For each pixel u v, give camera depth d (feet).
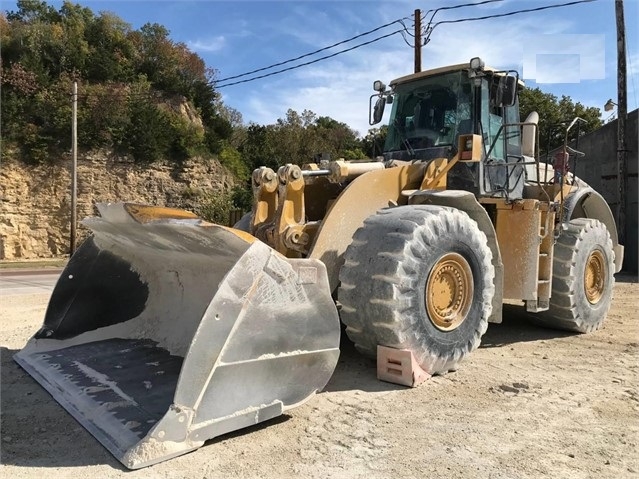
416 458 9.70
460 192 15.43
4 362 15.48
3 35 84.64
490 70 18.02
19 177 76.02
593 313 20.93
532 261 17.52
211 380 9.86
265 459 9.57
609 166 50.24
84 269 16.20
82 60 87.35
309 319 11.32
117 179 82.02
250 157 105.60
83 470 9.10
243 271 10.25
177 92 96.12
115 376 13.04
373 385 13.71
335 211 14.42
